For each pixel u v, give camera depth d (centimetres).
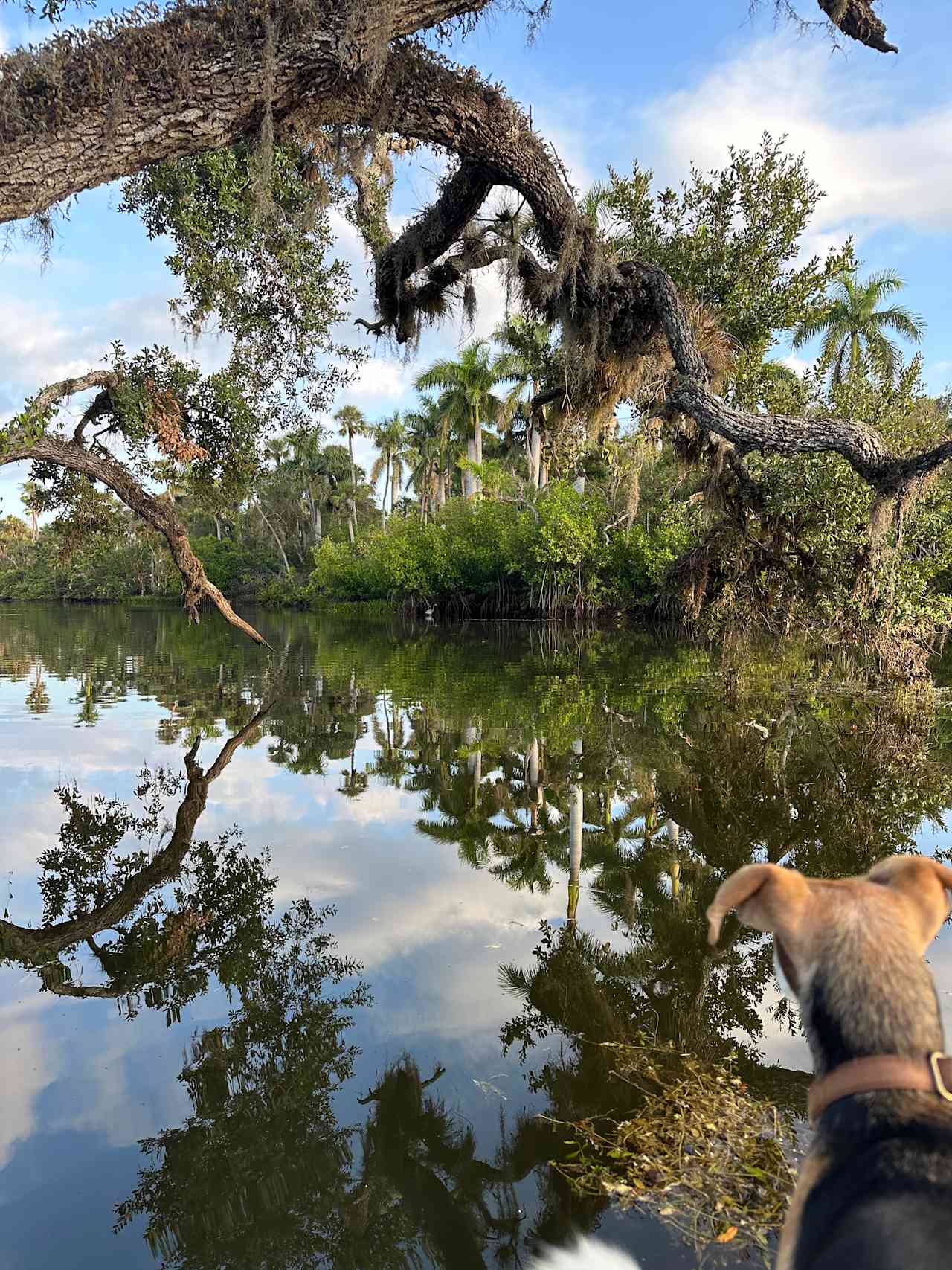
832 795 810
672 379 887
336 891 599
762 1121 321
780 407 1338
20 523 9056
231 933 525
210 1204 283
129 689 1614
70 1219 279
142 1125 332
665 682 1627
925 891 116
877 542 819
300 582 6681
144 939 519
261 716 1295
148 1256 259
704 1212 270
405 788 878
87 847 695
